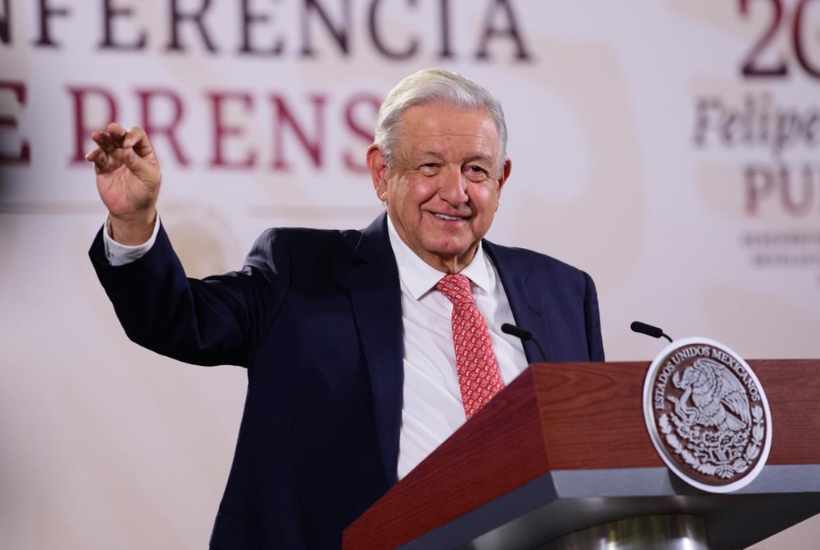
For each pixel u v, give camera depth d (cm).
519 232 1418
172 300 768
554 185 1431
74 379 1271
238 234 1336
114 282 759
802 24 1499
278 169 1354
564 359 878
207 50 1348
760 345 1451
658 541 611
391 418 792
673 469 563
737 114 1478
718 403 586
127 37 1327
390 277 863
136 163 722
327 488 785
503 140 891
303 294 845
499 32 1434
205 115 1340
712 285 1452
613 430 558
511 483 559
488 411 579
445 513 604
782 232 1470
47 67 1298
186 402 1302
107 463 1272
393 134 870
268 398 813
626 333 1427
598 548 613
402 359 822
